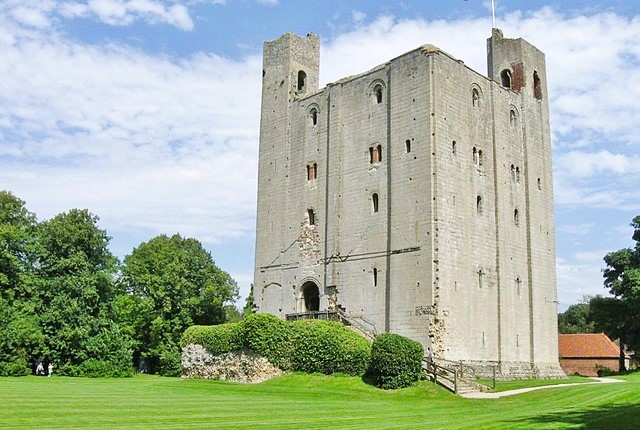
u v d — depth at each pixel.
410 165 46.09
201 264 70.69
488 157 49.97
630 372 60.81
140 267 70.38
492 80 51.97
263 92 59.50
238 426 20.97
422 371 38.53
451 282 44.28
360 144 50.16
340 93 52.50
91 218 60.25
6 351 53.66
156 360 69.81
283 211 55.06
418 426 21.20
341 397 34.44
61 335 55.34
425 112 45.78
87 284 57.44
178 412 25.11
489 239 48.50
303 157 54.47
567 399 31.33
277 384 40.09
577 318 114.81
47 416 22.45
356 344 40.31
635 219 64.50
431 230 43.81
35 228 61.66
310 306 52.56
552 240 54.97
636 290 56.91
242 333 44.91
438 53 46.78
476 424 21.08
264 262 55.69
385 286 46.00
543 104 57.09
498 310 47.91
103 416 23.02
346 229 49.72
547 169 56.06
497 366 46.78
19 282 57.56
